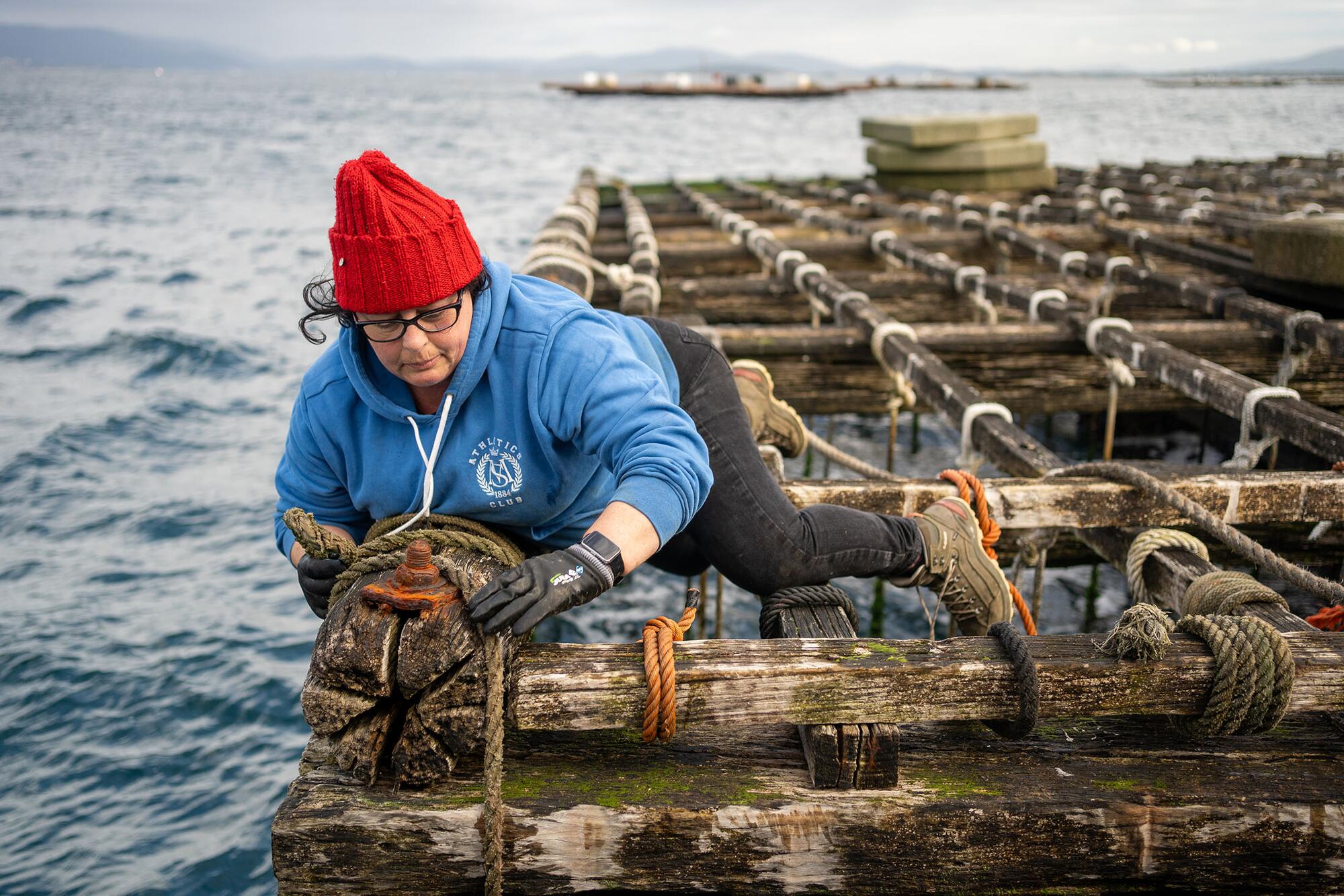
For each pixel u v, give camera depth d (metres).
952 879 1.77
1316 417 3.39
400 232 1.55
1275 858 1.77
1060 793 1.77
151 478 7.04
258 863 3.51
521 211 21.88
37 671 4.60
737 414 2.22
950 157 12.77
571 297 1.91
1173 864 1.77
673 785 1.78
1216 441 5.85
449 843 1.70
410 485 1.86
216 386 9.27
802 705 1.75
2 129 55.12
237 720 4.30
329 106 96.56
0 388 9.02
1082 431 7.14
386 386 1.81
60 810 3.77
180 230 19.94
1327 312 5.98
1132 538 2.83
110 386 9.20
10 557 5.78
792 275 6.96
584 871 1.73
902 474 6.64
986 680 1.77
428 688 1.66
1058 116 63.84
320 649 1.65
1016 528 2.78
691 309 7.09
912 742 1.93
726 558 2.18
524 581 1.53
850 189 14.30
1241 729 1.81
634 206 10.95
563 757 1.86
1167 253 7.38
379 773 1.77
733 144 44.56
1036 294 5.66
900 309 6.96
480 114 80.88
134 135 52.19
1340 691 1.80
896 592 5.29
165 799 3.84
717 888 1.75
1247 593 2.13
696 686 1.72
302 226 20.64
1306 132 44.25
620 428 1.71
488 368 1.76
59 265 15.63
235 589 5.43
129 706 4.38
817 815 1.72
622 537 1.60
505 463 1.82
